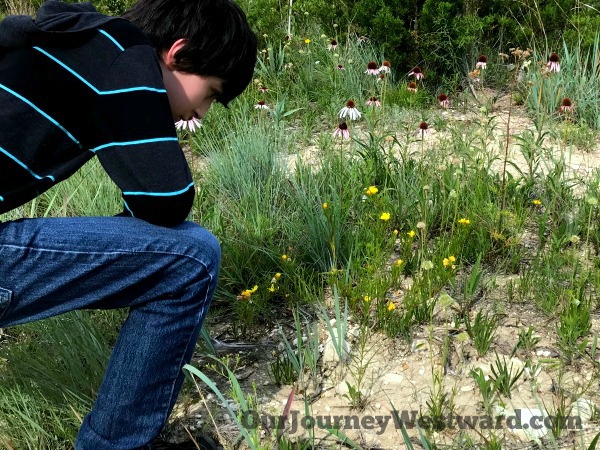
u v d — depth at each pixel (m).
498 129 5.11
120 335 1.90
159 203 1.70
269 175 4.04
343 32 6.68
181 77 1.86
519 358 2.66
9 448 2.15
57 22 1.70
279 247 3.41
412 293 2.96
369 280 2.94
